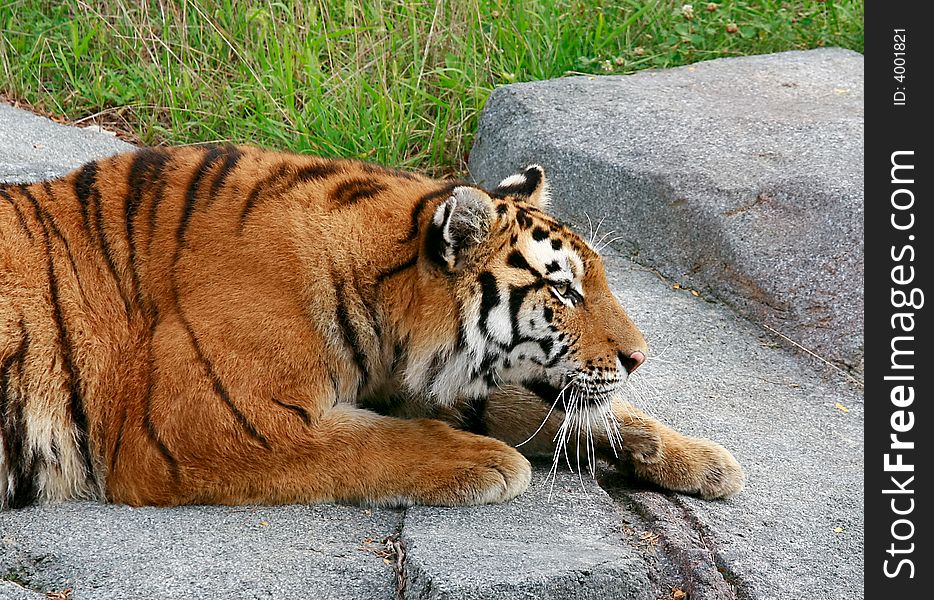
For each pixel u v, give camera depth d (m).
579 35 17.83
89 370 8.55
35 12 18.00
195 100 16.47
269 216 8.67
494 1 17.70
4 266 8.62
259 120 16.23
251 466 8.35
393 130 15.87
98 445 8.58
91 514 8.29
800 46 18.89
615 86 16.42
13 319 8.51
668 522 8.52
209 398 8.27
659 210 13.79
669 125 15.15
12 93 16.95
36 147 14.85
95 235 8.82
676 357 11.61
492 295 8.61
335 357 8.57
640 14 17.80
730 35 18.47
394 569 7.57
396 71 16.59
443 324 8.62
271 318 8.37
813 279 12.40
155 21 17.50
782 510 8.97
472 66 17.09
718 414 10.52
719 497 9.03
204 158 9.09
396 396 9.23
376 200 8.83
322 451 8.41
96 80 16.80
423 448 8.59
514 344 8.75
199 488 8.38
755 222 13.08
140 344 8.58
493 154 15.82
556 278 8.73
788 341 12.13
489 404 9.44
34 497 8.60
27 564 7.57
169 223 8.78
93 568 7.46
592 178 14.56
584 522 8.31
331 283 8.54
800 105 15.87
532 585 7.13
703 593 7.97
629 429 9.09
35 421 8.51
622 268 13.82
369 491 8.48
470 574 7.15
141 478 8.41
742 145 14.51
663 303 12.82
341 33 16.58
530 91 16.09
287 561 7.58
